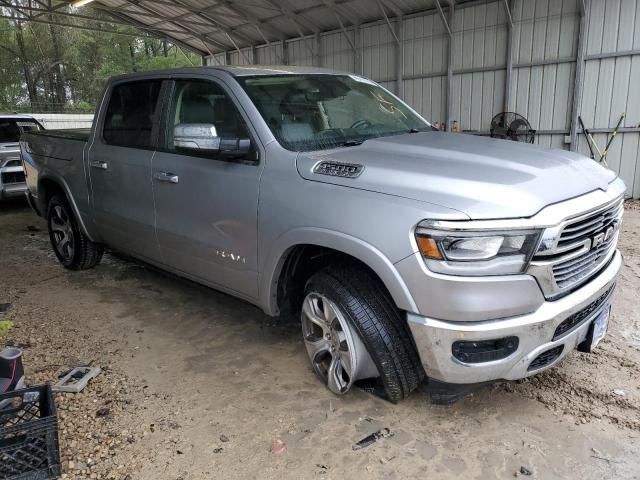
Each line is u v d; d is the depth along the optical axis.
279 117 3.07
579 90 9.41
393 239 2.27
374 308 2.48
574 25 9.29
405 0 11.28
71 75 39.59
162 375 3.13
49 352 3.43
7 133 9.16
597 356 3.23
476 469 2.28
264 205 2.84
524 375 2.34
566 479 2.22
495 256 2.13
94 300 4.36
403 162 2.57
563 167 2.59
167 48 40.78
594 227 2.43
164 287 4.64
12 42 36.91
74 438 2.53
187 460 2.38
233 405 2.80
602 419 2.62
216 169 3.14
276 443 2.48
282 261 2.84
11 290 4.63
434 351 2.27
